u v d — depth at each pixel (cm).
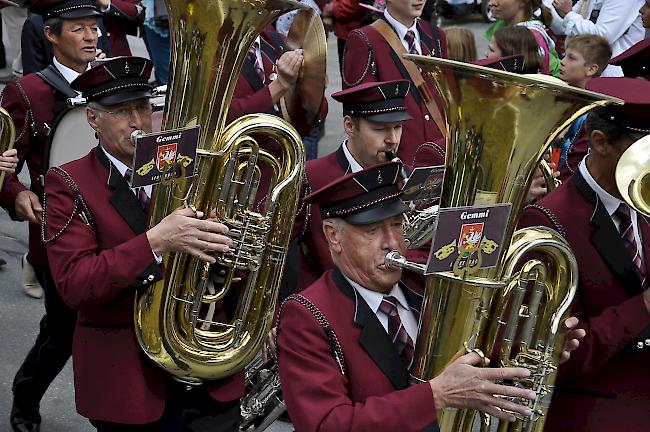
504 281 336
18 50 1151
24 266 782
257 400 486
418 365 342
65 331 577
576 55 685
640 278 396
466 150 333
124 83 442
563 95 317
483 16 1627
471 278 329
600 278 392
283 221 451
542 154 333
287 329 356
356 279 358
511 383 361
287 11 440
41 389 591
